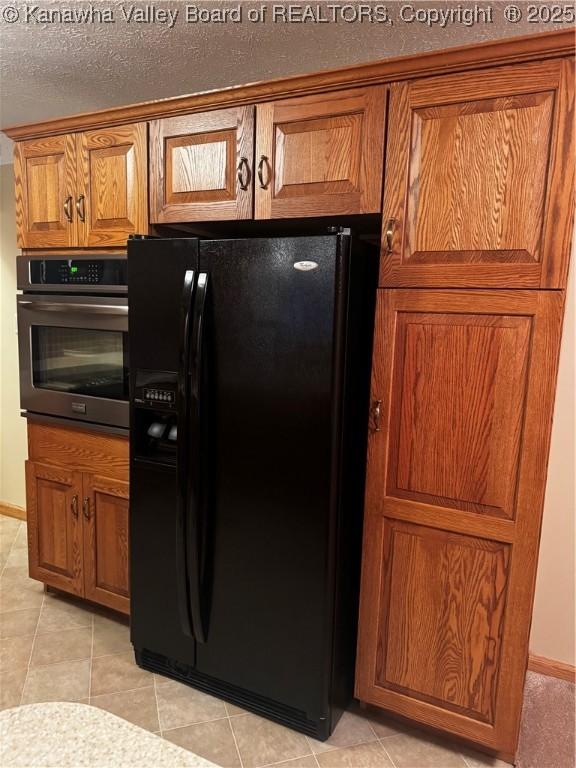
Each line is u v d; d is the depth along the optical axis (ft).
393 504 5.55
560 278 4.65
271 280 5.36
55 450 7.79
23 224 7.64
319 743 5.78
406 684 5.75
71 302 7.15
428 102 4.97
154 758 2.33
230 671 6.15
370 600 5.79
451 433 5.22
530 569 5.04
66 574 8.00
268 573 5.75
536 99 4.58
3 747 2.38
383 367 5.41
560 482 6.62
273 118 5.70
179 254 5.82
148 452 6.49
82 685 6.52
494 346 4.96
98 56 6.70
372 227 6.81
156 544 6.43
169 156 6.40
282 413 5.48
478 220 4.90
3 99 8.14
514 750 5.36
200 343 5.64
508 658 5.24
